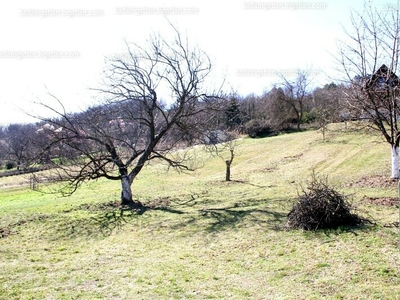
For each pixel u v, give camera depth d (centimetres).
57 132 1534
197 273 776
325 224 966
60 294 714
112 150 1633
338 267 713
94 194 2133
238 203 1538
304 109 5444
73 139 1531
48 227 1330
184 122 1752
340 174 2053
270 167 2681
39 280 804
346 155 2561
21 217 1491
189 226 1211
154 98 1691
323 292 619
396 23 1459
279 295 628
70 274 835
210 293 666
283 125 5119
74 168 1611
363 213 1066
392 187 1465
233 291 666
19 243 1150
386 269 674
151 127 1723
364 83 1496
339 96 1923
